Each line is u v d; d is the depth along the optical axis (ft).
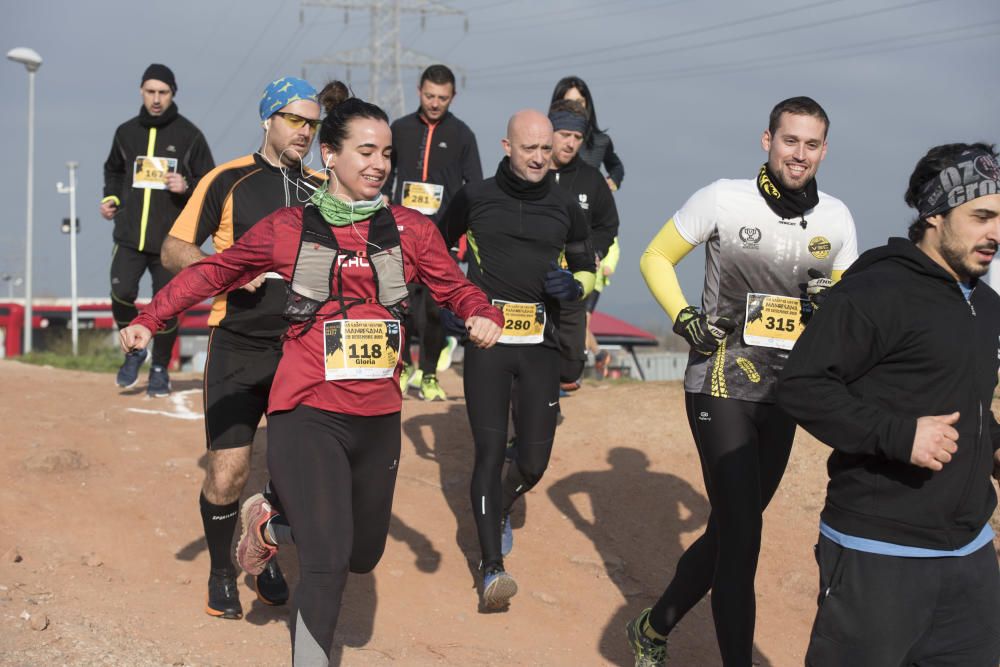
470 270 16.60
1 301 118.32
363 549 12.66
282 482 11.34
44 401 24.52
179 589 15.33
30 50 84.94
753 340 13.16
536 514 19.57
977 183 9.34
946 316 9.46
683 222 13.50
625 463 21.70
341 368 11.50
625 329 95.55
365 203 11.71
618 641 15.67
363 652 14.06
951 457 9.18
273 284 13.73
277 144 14.17
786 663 15.57
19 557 15.25
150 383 26.08
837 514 9.74
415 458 21.21
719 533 12.98
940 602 9.45
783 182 13.06
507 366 16.17
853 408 9.36
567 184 20.29
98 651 12.77
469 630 15.29
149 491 18.52
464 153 25.07
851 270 10.09
